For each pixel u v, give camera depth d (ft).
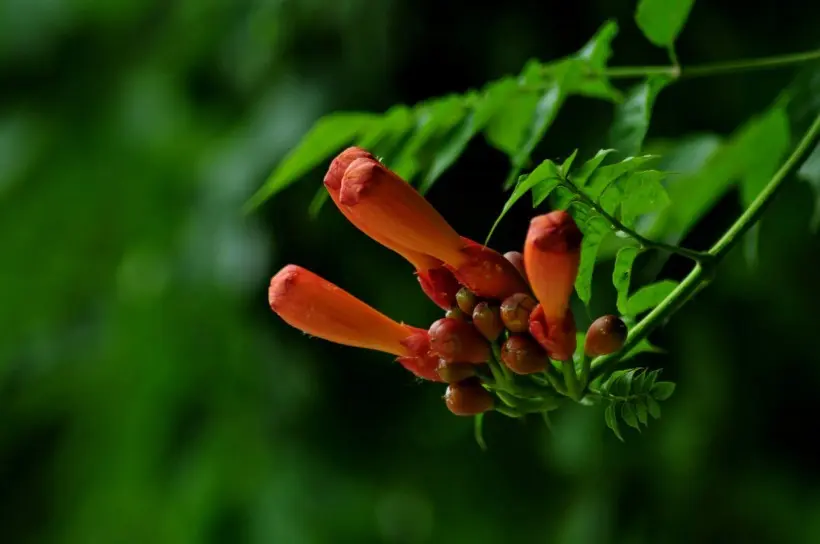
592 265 2.80
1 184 5.02
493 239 4.22
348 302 2.83
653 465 4.86
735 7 4.13
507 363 2.75
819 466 4.86
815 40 4.06
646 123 2.94
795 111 3.20
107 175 5.01
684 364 4.72
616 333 2.75
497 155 4.16
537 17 4.16
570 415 4.83
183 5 4.76
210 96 4.83
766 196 2.81
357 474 5.05
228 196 4.33
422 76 4.27
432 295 2.81
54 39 5.03
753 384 4.74
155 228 4.99
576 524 4.93
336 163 2.75
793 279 4.41
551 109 3.01
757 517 4.85
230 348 4.90
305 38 4.37
